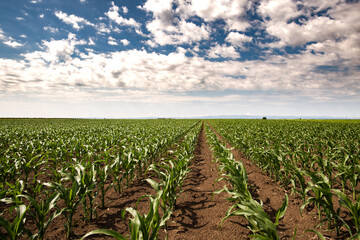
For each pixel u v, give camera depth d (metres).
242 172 3.86
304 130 16.86
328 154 6.61
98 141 10.60
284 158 5.28
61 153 7.25
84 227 3.60
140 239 2.26
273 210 4.20
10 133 13.45
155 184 3.54
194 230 3.52
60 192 3.37
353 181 4.20
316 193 3.40
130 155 5.35
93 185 3.57
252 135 12.72
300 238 3.18
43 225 2.87
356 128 17.61
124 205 4.49
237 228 3.54
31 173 6.58
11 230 2.39
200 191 5.39
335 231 3.27
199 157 10.08
